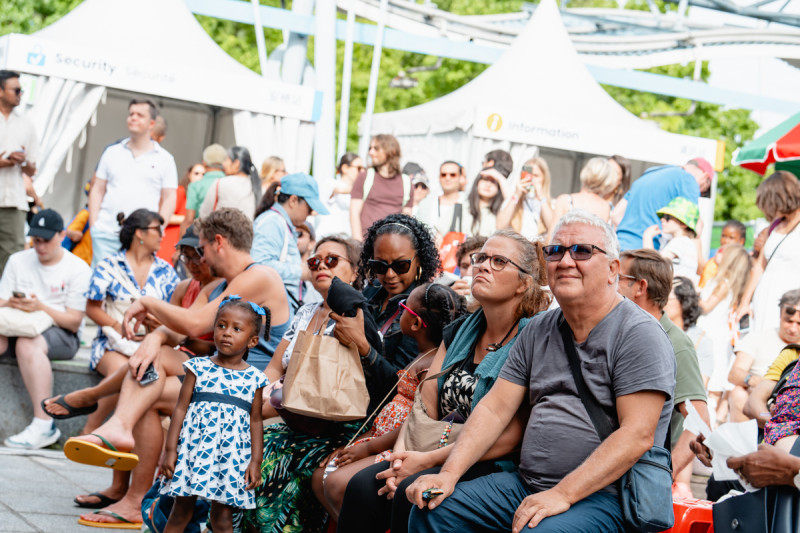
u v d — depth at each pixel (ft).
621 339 10.30
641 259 14.48
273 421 16.37
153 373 15.76
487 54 45.65
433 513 10.39
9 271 22.18
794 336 19.65
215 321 13.50
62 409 16.70
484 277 11.84
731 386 24.90
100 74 30.45
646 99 88.43
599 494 10.13
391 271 14.67
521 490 10.66
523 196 29.30
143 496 16.02
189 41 33.35
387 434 12.96
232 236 16.26
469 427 11.04
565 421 10.41
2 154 25.02
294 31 40.16
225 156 29.60
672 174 26.96
